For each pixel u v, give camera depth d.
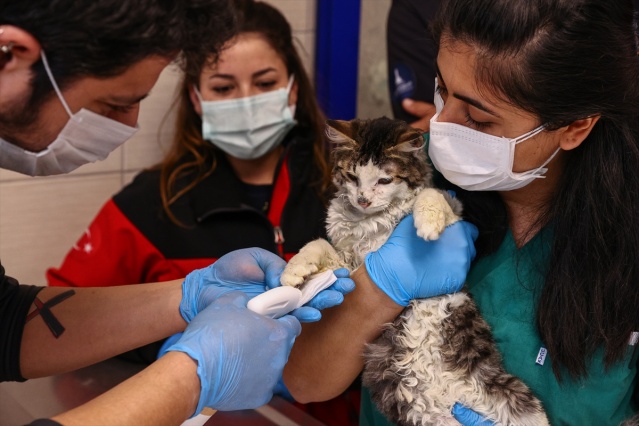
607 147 1.35
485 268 1.52
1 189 2.61
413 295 1.44
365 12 2.98
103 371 1.83
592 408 1.41
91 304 1.49
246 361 1.18
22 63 1.05
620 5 1.25
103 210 2.49
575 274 1.37
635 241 1.35
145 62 1.09
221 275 1.48
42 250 2.75
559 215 1.40
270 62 2.38
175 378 1.08
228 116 2.38
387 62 2.87
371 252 1.51
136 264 2.47
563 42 1.20
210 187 2.48
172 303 1.48
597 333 1.36
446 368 1.46
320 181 2.49
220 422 1.60
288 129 2.50
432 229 1.37
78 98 1.12
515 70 1.22
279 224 2.47
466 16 1.23
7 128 1.14
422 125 2.29
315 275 1.42
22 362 1.47
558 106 1.25
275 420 1.61
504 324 1.46
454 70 1.27
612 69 1.25
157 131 2.83
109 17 1.01
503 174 1.35
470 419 1.44
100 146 1.26
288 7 2.94
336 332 1.50
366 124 1.64
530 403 1.41
